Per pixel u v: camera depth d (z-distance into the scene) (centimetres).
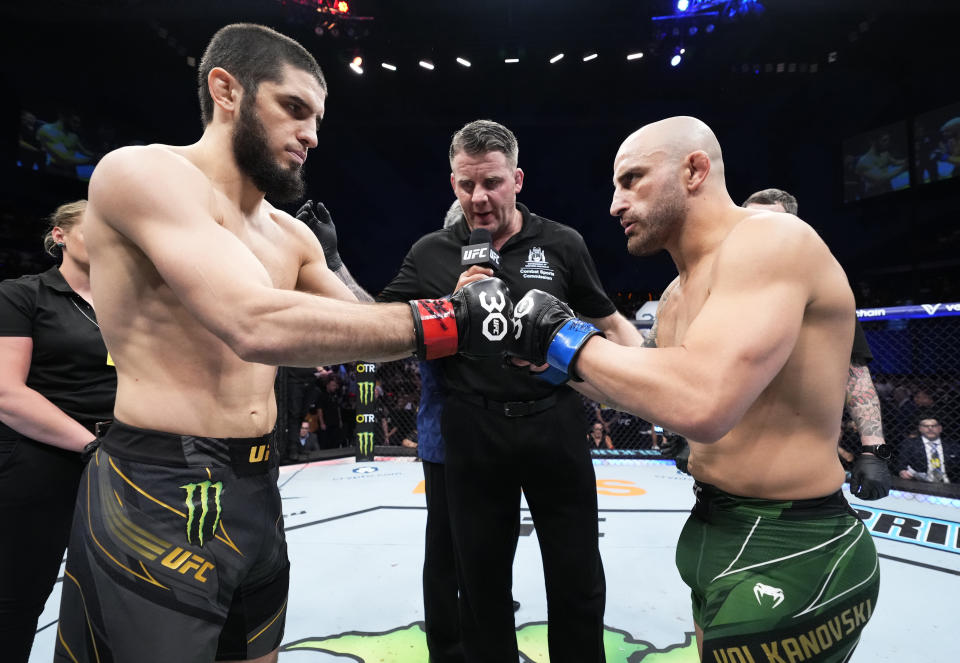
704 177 126
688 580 129
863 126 1446
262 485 121
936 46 1237
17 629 164
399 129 1669
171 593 105
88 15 1127
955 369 702
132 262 108
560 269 184
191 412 112
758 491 116
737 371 95
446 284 190
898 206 1413
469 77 1407
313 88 126
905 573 285
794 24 1200
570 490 167
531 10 1230
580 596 167
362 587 278
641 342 204
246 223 132
